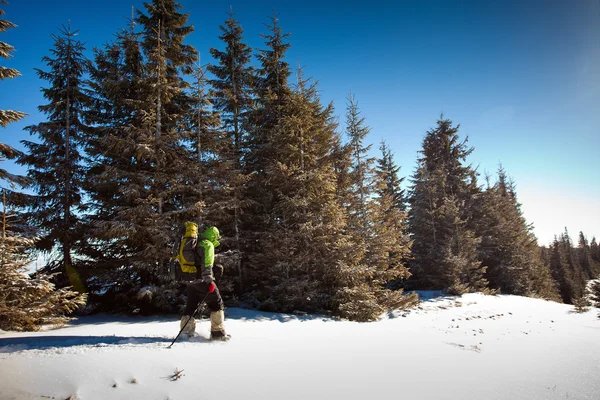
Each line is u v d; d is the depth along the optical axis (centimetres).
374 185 1482
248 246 1280
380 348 527
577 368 525
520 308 1641
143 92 1148
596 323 1245
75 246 1116
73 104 1281
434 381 376
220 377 310
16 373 281
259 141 1462
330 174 1235
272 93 1428
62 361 310
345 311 1034
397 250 1572
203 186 1120
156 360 331
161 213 1034
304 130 1288
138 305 1018
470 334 845
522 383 412
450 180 2658
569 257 6391
